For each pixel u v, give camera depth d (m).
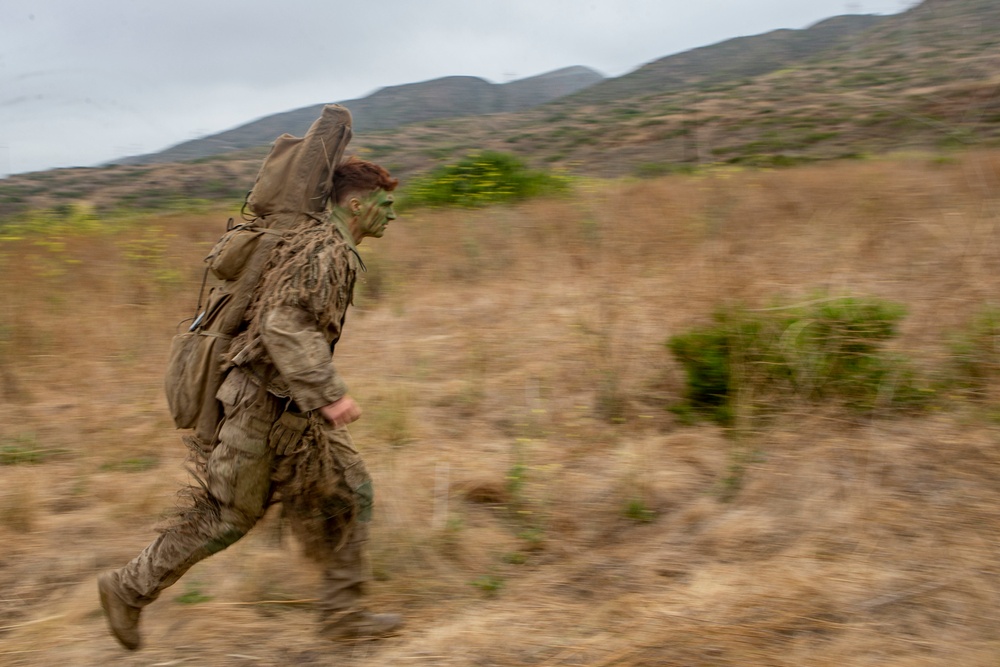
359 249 8.59
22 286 7.54
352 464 3.20
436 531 3.92
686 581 3.53
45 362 6.22
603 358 5.44
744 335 4.96
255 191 3.04
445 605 3.48
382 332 6.73
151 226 10.33
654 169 12.47
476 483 4.29
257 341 2.89
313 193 3.01
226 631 3.32
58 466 4.75
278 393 2.93
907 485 3.97
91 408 5.50
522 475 4.34
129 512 4.21
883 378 4.70
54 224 10.16
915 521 3.70
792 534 3.76
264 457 2.96
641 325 5.80
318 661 3.15
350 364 6.08
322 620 3.24
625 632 3.18
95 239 9.58
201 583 3.66
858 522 3.74
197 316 3.13
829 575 3.41
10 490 4.37
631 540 3.89
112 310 7.22
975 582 3.27
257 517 3.05
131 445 4.95
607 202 9.72
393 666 3.08
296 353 2.79
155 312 7.23
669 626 3.17
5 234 9.86
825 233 7.36
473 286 7.72
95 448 4.92
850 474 4.09
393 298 7.52
